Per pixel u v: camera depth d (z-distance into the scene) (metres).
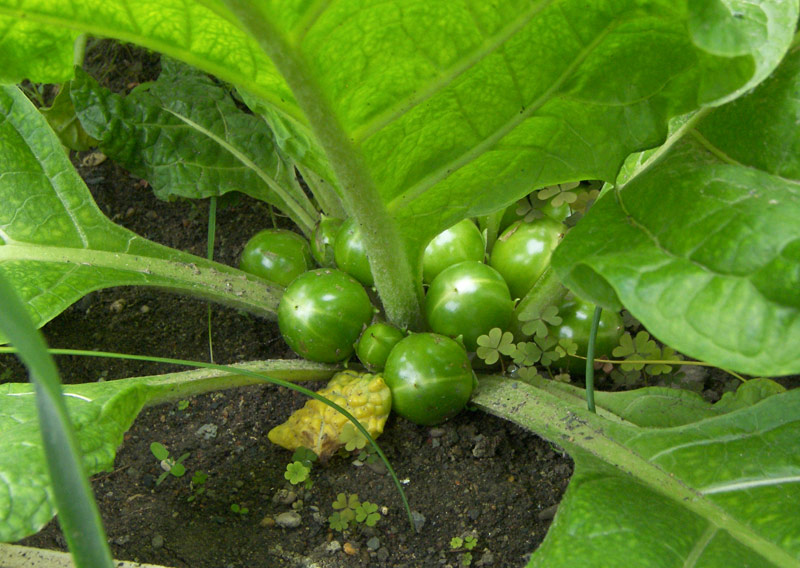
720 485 0.24
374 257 0.30
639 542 0.22
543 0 0.22
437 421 0.31
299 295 0.31
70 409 0.25
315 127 0.24
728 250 0.20
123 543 0.29
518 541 0.29
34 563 0.25
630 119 0.25
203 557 0.28
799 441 0.24
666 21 0.22
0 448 0.23
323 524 0.30
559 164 0.27
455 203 0.29
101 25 0.23
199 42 0.23
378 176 0.27
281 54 0.22
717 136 0.24
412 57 0.23
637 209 0.23
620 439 0.26
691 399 0.31
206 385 0.31
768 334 0.19
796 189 0.22
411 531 0.30
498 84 0.25
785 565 0.22
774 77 0.23
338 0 0.21
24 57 0.24
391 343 0.31
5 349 0.27
